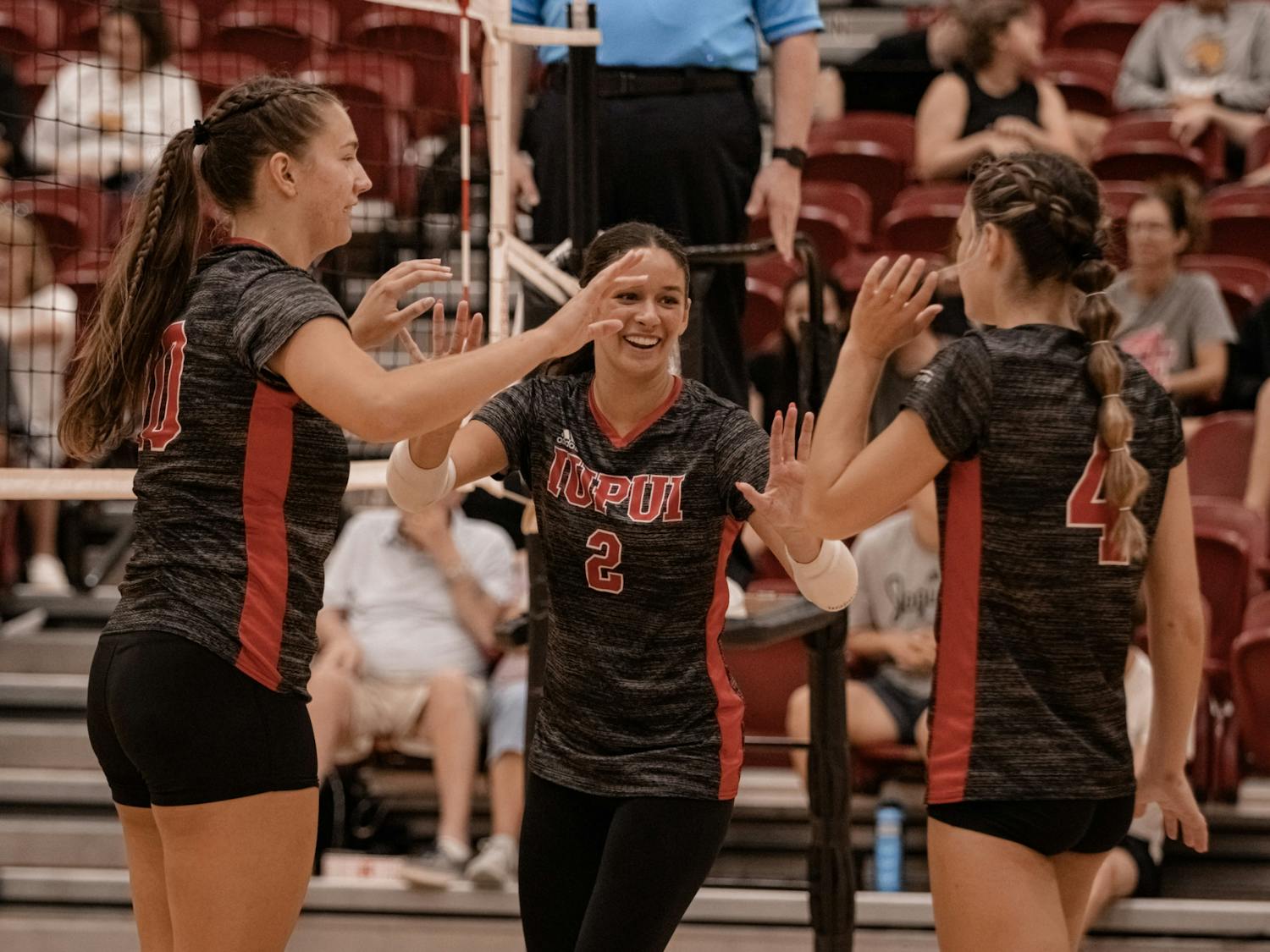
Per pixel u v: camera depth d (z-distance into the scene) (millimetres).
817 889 12695
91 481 10516
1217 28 28484
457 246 19156
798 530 8516
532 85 15062
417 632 17172
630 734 9008
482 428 9281
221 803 8047
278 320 7887
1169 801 9297
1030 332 8648
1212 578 17359
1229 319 22062
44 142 23844
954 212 23469
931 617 16719
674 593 8969
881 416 17656
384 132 19406
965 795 8375
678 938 16188
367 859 16438
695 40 13164
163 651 7969
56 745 18109
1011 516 8414
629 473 9031
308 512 8352
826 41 33281
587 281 9102
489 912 16000
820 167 26891
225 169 8484
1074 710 8461
